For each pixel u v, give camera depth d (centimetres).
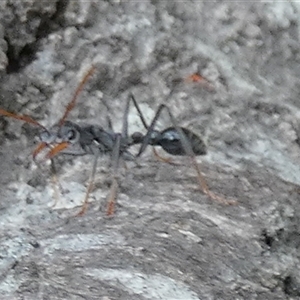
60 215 8
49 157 8
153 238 7
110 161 9
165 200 8
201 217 8
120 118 9
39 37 9
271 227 8
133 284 7
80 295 7
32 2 9
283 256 7
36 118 9
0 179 8
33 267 7
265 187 8
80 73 9
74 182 8
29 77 9
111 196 8
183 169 9
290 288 7
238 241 7
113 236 7
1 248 7
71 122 9
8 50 9
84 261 7
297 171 9
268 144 9
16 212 8
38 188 8
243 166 9
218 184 8
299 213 8
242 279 7
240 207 8
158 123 9
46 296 7
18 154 9
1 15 9
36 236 8
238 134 9
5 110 9
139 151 9
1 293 7
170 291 7
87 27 9
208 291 7
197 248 7
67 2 9
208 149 9
